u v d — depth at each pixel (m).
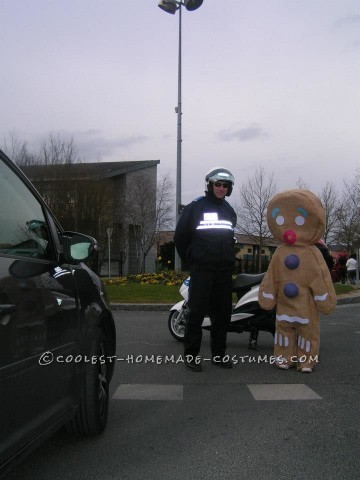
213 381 5.64
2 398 2.42
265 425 4.21
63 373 3.22
